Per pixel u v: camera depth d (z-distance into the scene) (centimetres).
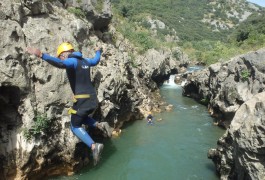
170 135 2414
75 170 1727
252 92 2438
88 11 2627
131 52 3841
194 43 8638
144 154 2025
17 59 1517
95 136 2105
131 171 1791
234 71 2725
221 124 2684
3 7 1553
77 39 2067
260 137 1271
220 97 2819
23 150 1521
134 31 4878
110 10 2884
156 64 4256
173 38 9769
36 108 1597
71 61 543
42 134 1582
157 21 10475
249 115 1376
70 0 2533
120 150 2070
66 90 1717
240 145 1378
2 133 1513
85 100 542
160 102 3531
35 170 1570
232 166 1588
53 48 1747
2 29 1495
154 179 1714
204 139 2344
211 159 1973
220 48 6219
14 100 1549
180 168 1847
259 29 5894
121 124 2523
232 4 16400
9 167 1498
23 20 1698
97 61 595
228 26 14012
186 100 3766
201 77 3659
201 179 1722
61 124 1695
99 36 2816
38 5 1788
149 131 2492
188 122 2788
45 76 1647
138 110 2814
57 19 1920
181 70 5800
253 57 2486
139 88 3156
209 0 16162
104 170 1784
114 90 2169
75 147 1692
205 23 13650
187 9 14225
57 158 1680
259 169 1298
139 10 11031
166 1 13600
